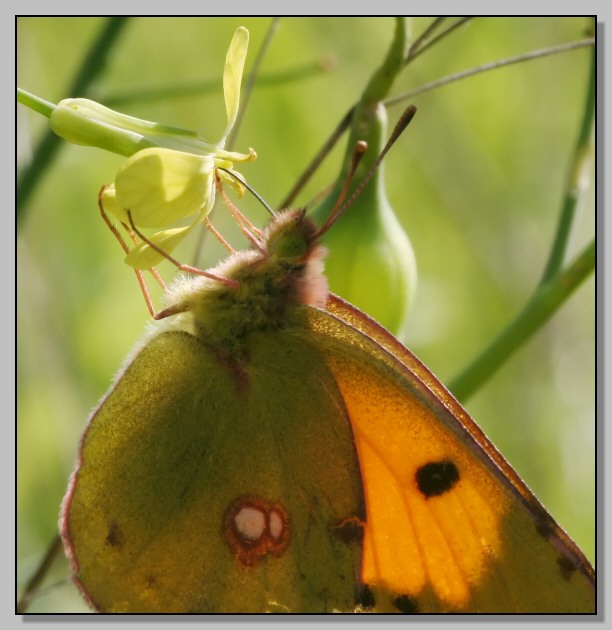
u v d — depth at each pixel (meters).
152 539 0.19
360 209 0.20
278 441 0.20
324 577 0.20
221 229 0.23
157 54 0.23
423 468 0.19
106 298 0.23
